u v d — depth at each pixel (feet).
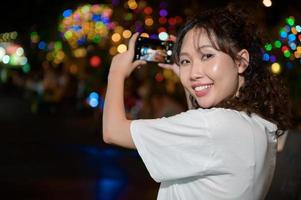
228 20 6.68
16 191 26.45
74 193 26.53
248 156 6.26
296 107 23.04
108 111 6.88
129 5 34.50
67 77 73.46
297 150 9.34
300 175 9.22
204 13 6.79
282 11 24.26
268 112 6.98
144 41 7.63
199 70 6.63
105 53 54.75
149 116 32.96
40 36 65.67
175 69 7.80
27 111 83.30
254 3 12.65
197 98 6.75
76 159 38.68
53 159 38.42
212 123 6.23
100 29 46.75
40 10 30.58
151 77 34.73
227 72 6.61
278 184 9.33
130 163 37.37
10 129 58.70
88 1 39.06
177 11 32.01
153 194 27.02
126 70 7.30
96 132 55.67
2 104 95.71
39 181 29.30
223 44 6.53
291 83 22.08
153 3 33.50
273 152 7.01
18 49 86.28
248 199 6.35
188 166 6.28
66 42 63.57
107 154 41.73
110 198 25.80
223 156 6.20
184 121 6.34
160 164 6.40
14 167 34.04
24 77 116.88
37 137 52.60
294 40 12.37
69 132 57.82
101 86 57.52
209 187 6.34
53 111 75.61
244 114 6.59
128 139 6.61
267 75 7.11
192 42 6.69
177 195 6.61
